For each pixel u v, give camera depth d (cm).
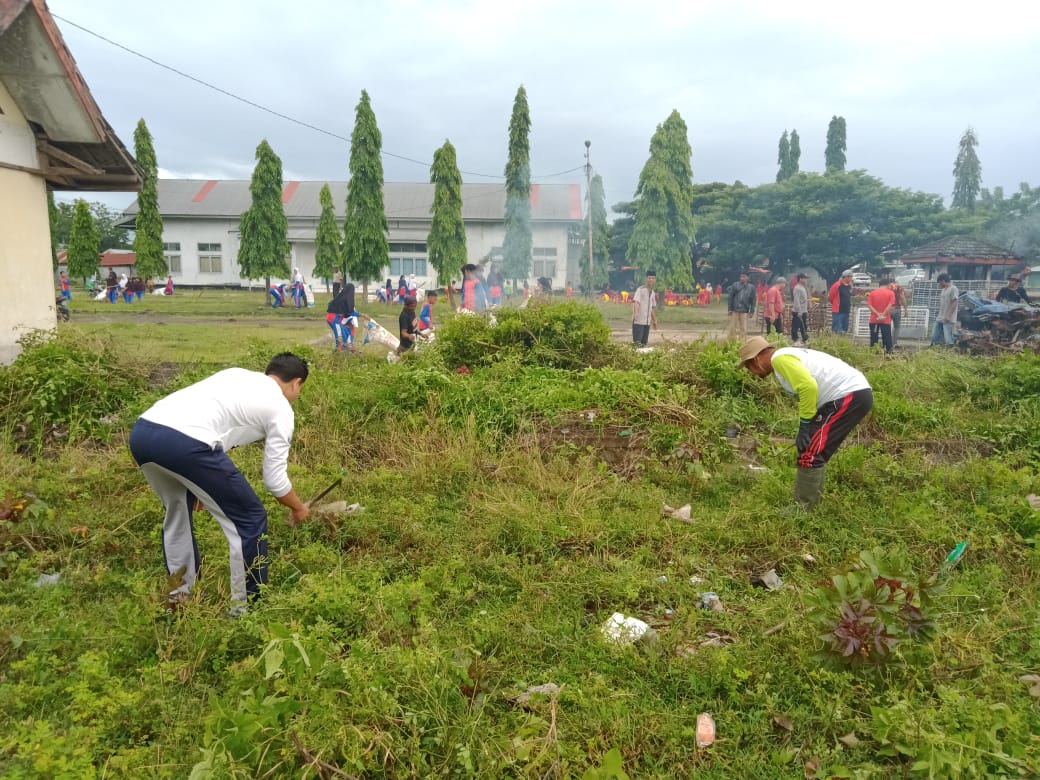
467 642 333
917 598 312
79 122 833
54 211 2869
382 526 456
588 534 455
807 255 3800
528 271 3425
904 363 900
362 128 2859
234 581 365
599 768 246
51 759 237
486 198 4531
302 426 643
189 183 4831
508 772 256
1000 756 251
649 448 634
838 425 497
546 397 688
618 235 4594
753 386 754
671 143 3166
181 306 2781
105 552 427
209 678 307
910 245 3662
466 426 632
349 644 322
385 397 692
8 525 430
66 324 817
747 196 3941
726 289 4453
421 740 260
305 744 246
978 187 5766
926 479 570
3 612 346
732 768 264
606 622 356
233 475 360
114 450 600
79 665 295
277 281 4453
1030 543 456
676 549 446
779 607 367
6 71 770
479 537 445
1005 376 816
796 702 299
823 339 998
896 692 287
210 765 225
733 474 598
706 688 304
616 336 1773
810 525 479
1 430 625
